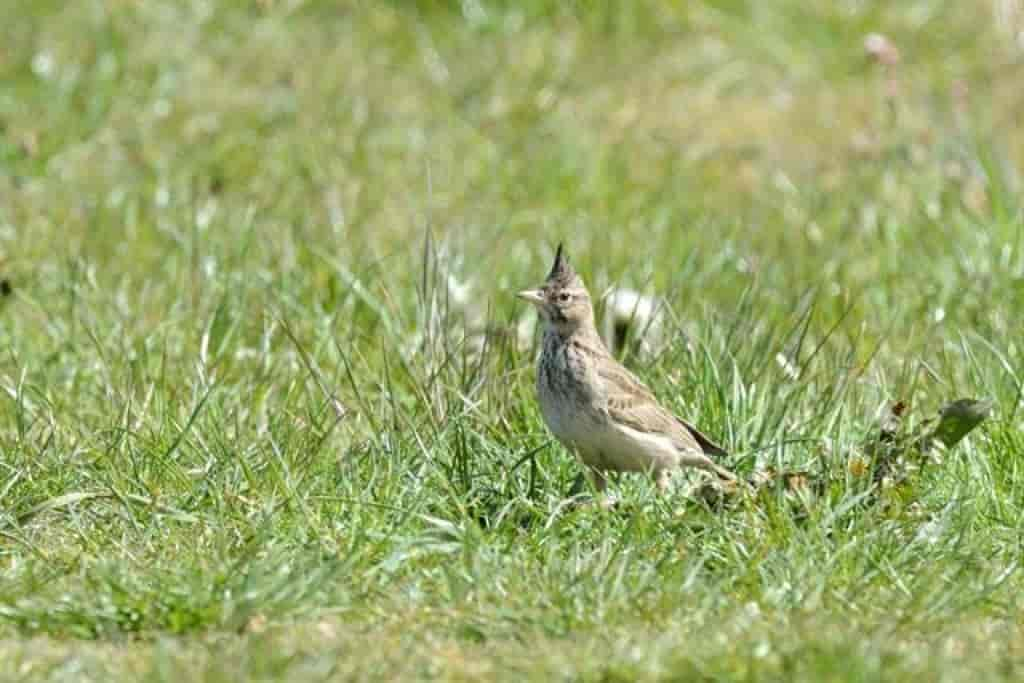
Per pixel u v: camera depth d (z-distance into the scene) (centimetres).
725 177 1833
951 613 931
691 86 2025
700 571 970
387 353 1309
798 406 1212
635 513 1006
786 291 1483
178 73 1967
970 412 1081
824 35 2138
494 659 864
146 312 1427
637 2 2142
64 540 1037
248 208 1611
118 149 1809
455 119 1908
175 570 954
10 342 1377
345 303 1424
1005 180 1742
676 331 1298
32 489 1084
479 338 1364
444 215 1692
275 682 823
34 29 2022
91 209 1675
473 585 943
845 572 970
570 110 1952
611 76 2033
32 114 1861
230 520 1030
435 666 856
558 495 1086
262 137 1845
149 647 889
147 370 1294
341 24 2105
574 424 1091
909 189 1764
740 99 2006
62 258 1538
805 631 885
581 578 938
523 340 1365
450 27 2114
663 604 922
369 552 980
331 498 1038
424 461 1086
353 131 1853
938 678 827
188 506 1062
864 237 1633
